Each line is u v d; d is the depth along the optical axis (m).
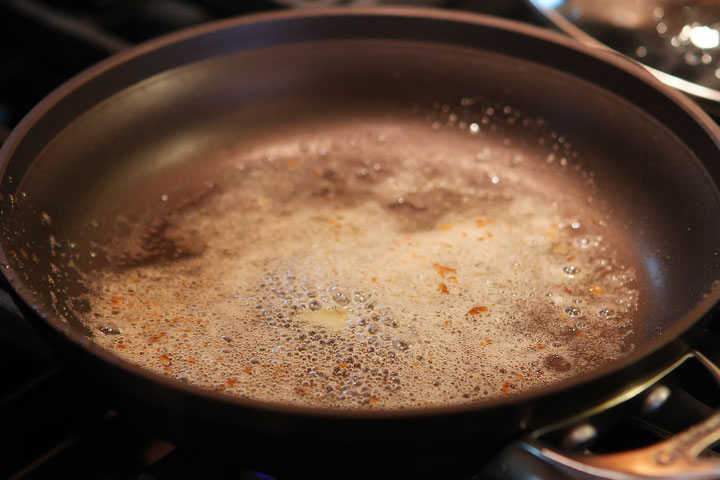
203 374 0.41
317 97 0.55
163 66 0.51
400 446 0.33
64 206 0.46
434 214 0.50
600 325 0.44
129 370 0.33
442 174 0.53
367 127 0.55
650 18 0.55
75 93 0.47
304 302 0.45
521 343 0.43
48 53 0.59
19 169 0.43
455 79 0.54
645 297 0.45
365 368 0.42
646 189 0.48
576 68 0.50
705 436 0.34
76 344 0.34
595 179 0.50
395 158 0.54
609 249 0.48
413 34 0.53
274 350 0.42
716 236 0.42
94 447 0.43
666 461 0.33
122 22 0.65
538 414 0.34
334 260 0.47
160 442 0.44
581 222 0.49
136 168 0.50
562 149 0.52
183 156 0.52
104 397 0.36
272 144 0.54
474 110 0.54
